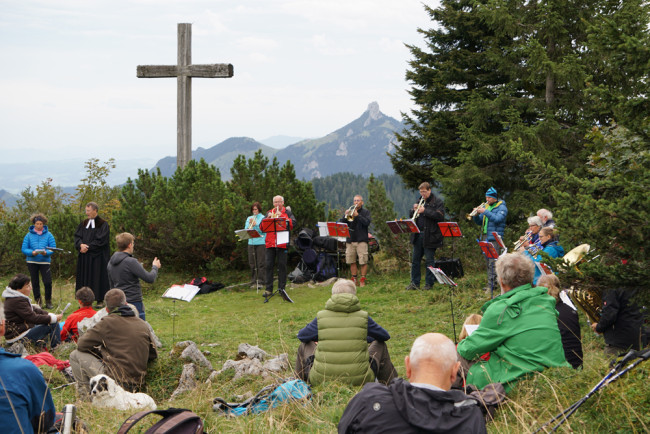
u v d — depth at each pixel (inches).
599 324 241.6
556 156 579.5
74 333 346.9
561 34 585.6
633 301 174.7
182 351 300.0
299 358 237.9
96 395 235.3
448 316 416.8
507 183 658.8
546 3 564.1
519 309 184.5
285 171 646.5
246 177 653.9
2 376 116.5
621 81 185.6
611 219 165.0
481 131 660.7
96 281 489.7
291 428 184.7
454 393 104.0
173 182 665.0
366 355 218.5
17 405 116.9
